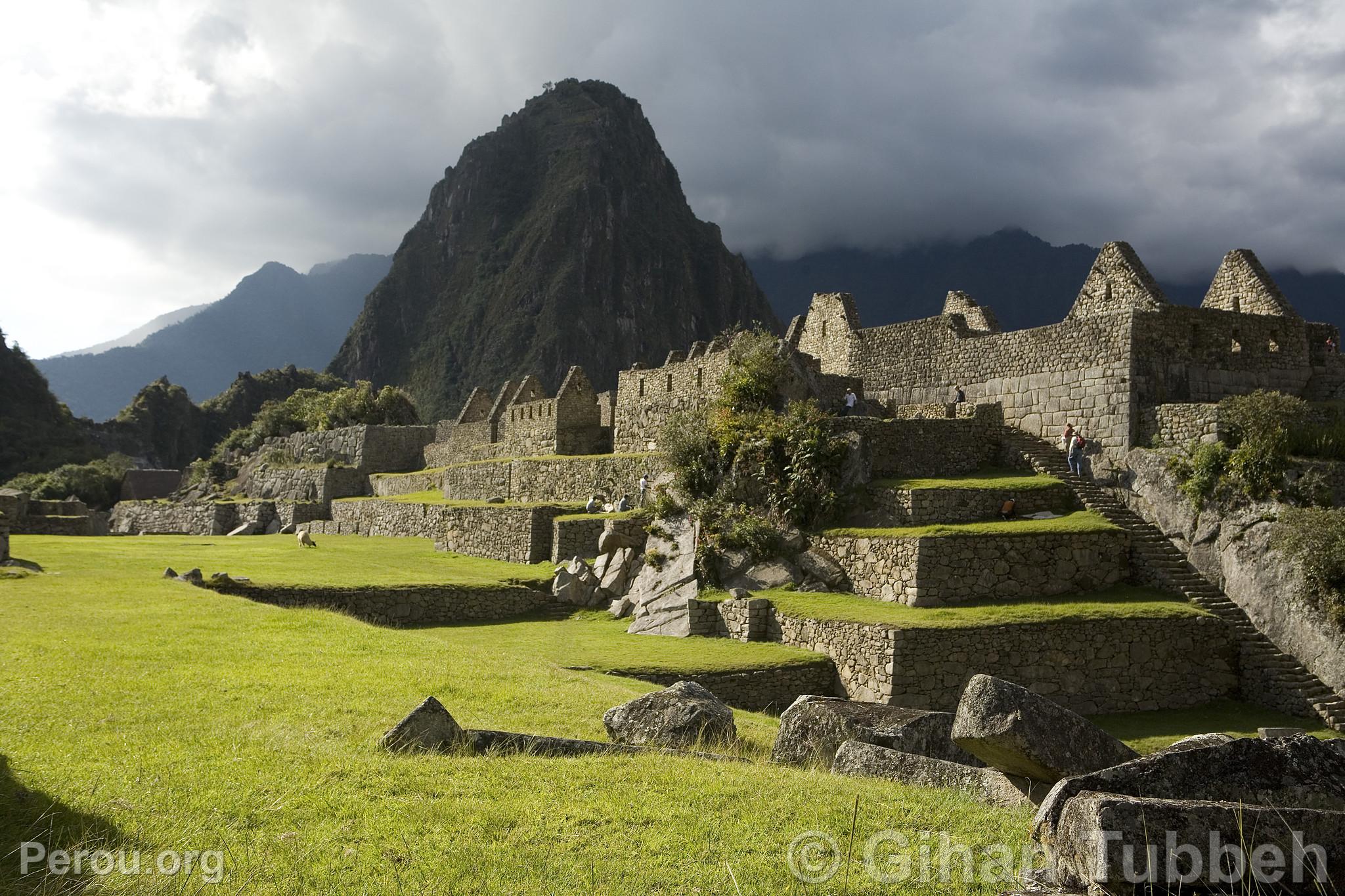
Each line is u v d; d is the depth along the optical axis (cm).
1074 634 2462
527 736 1138
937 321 4003
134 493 10044
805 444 3141
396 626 2964
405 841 805
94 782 905
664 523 3259
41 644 1645
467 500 5284
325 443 8262
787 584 2930
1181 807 667
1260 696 2517
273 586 2877
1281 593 2544
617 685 2002
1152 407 3131
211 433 16762
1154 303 3431
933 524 2919
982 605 2611
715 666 2372
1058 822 737
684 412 3756
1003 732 914
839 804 951
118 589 2480
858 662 2417
